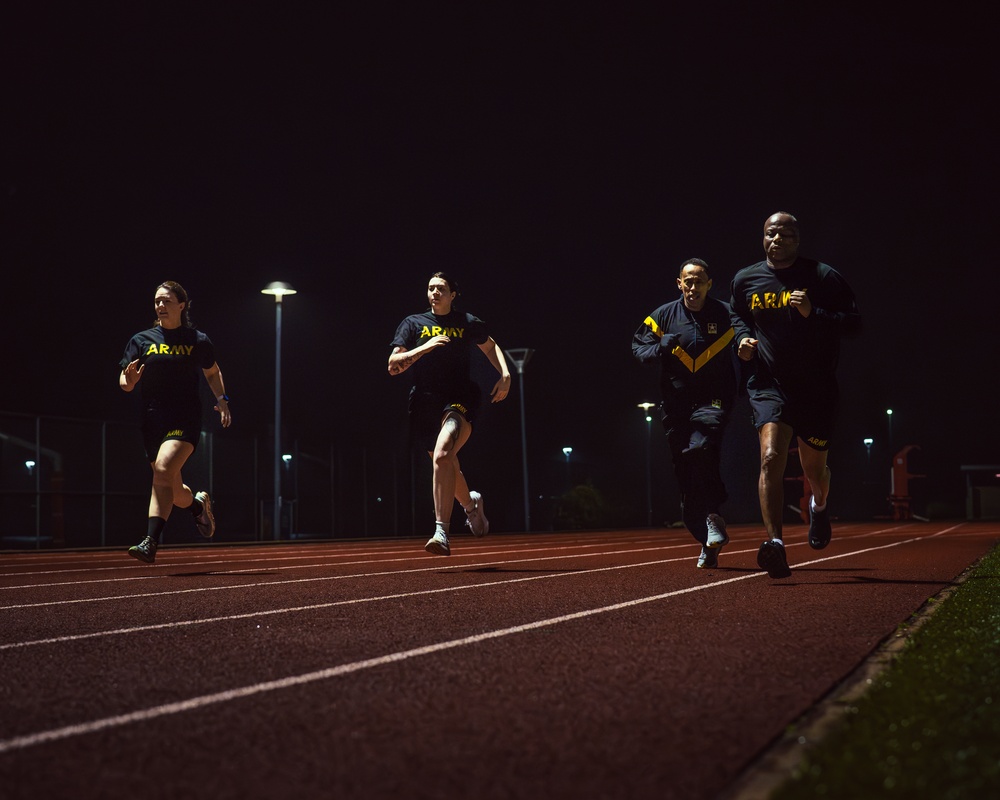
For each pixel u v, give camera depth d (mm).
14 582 7406
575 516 47031
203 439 27688
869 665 3266
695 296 7062
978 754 1939
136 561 11633
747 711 2572
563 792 1904
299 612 4941
